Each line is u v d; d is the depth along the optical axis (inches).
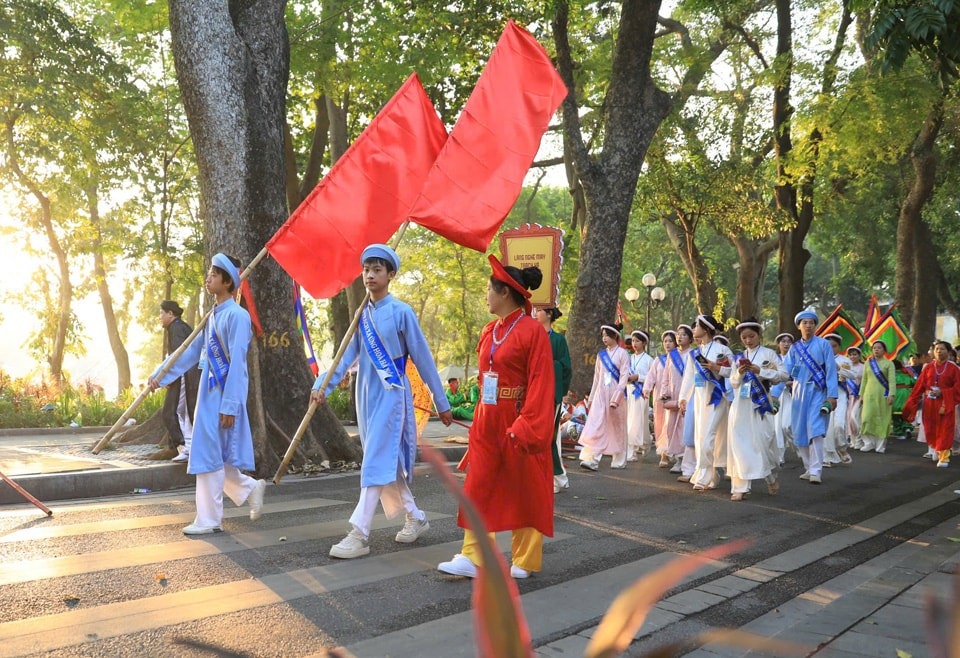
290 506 297.0
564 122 685.3
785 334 563.5
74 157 922.1
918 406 642.8
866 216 1371.8
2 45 800.9
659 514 318.0
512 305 208.2
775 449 375.6
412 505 242.4
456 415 732.0
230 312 250.7
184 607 175.5
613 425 462.9
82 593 181.6
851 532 296.7
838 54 884.6
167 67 1076.5
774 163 1043.3
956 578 20.5
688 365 419.5
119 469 325.4
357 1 722.2
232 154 392.5
